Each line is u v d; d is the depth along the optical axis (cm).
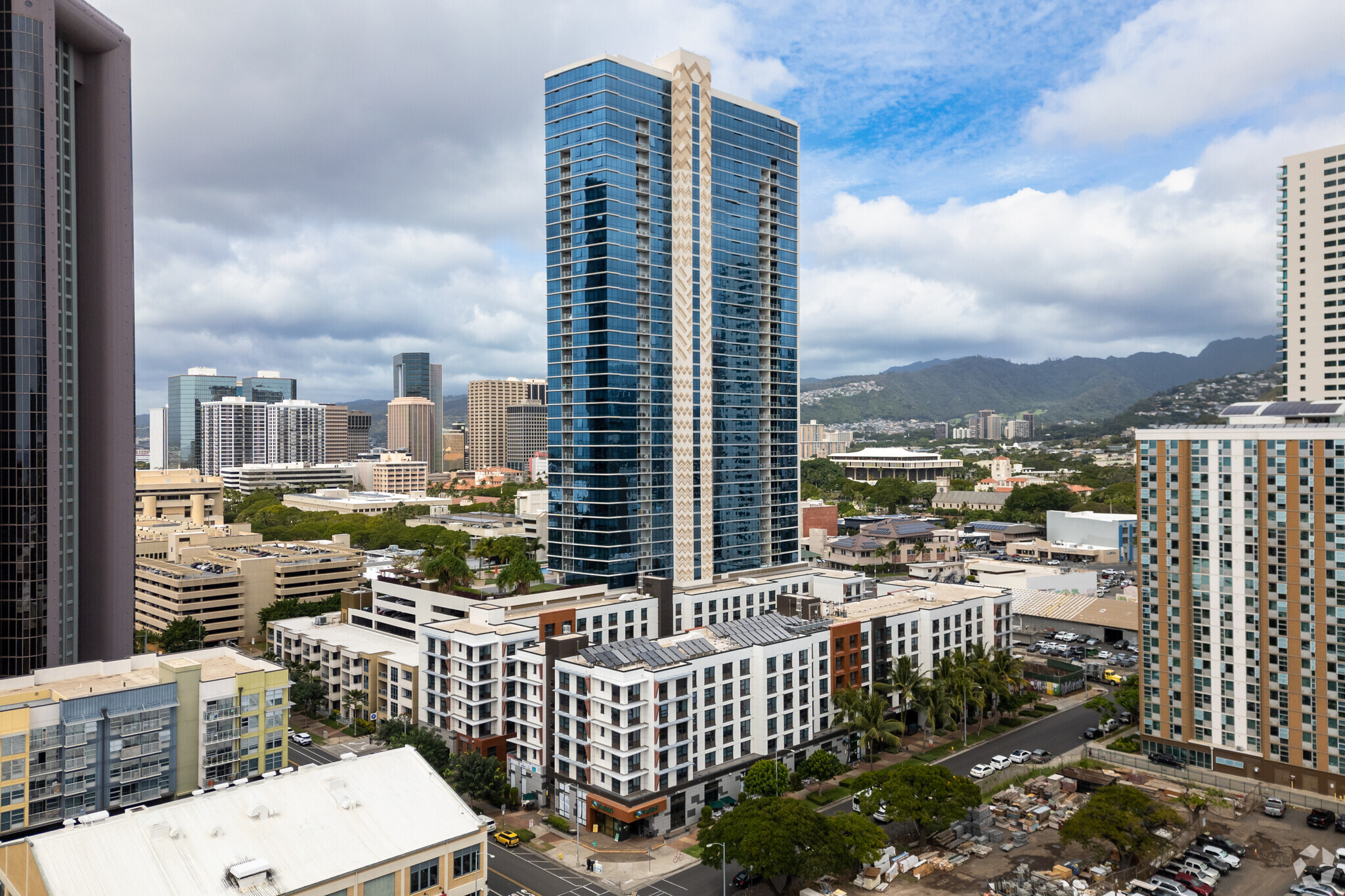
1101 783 13262
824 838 9894
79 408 18112
